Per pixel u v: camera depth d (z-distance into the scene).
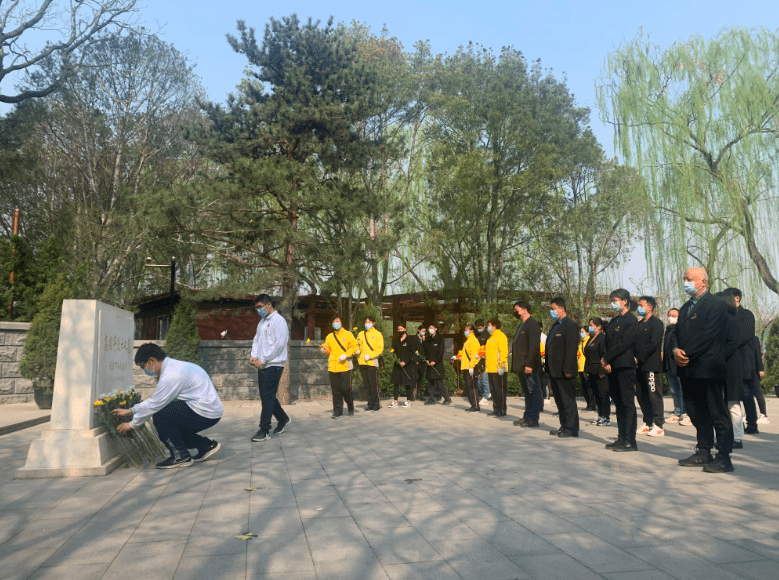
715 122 16.94
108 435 6.41
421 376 16.48
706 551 3.49
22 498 5.00
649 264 17.56
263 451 7.49
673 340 8.52
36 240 27.66
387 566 3.28
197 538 3.83
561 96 22.77
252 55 15.74
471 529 3.97
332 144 15.35
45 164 27.95
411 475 5.85
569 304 19.95
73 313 6.30
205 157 16.03
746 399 8.69
